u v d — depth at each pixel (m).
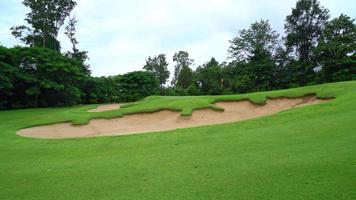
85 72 65.19
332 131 11.26
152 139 15.09
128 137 16.25
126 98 73.56
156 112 24.84
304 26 64.56
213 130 15.73
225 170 8.12
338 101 17.41
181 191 6.82
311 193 5.95
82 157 12.23
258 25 75.88
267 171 7.59
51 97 54.19
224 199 6.12
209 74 75.00
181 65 110.38
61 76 51.97
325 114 14.95
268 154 9.30
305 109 17.12
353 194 5.71
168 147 12.62
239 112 24.16
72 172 9.71
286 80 60.94
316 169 7.26
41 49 51.59
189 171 8.41
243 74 64.81
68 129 22.55
